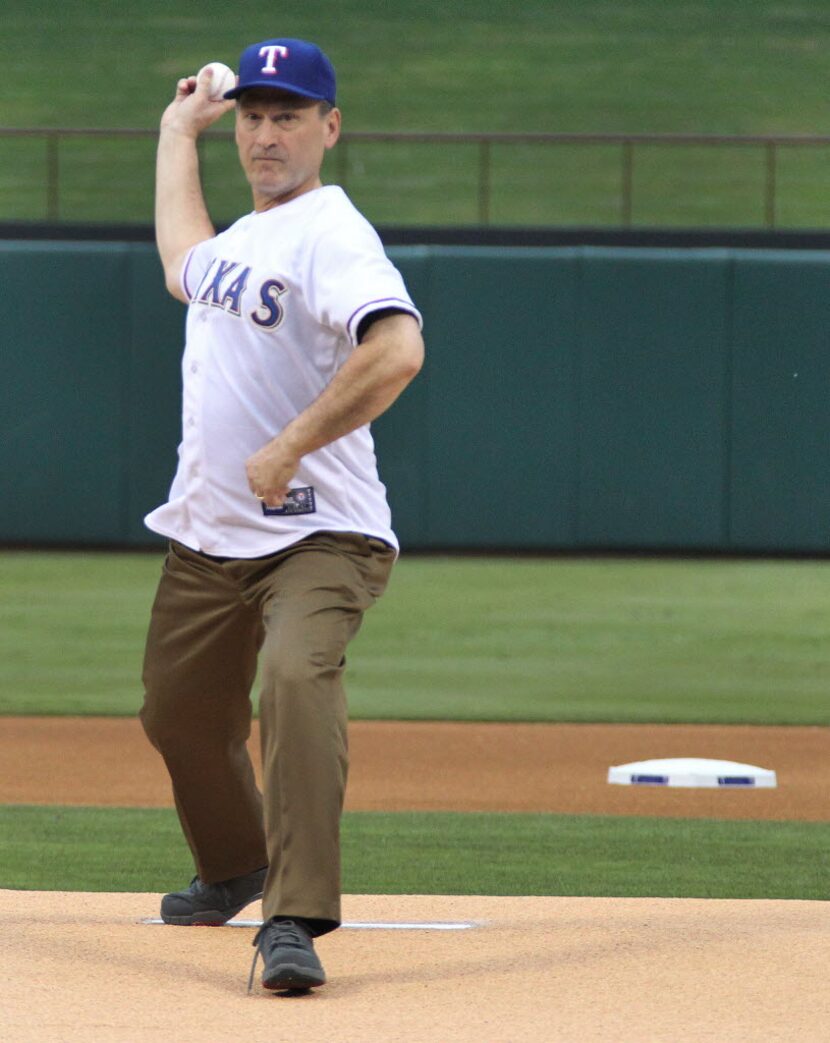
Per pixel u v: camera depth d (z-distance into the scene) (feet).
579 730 95.14
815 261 177.06
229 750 42.63
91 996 36.73
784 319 177.58
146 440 178.81
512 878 57.31
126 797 75.10
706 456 178.81
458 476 179.01
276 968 36.09
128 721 96.12
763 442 178.50
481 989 37.68
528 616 140.56
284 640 37.47
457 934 43.65
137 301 177.88
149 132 188.65
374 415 36.86
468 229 180.96
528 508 179.42
